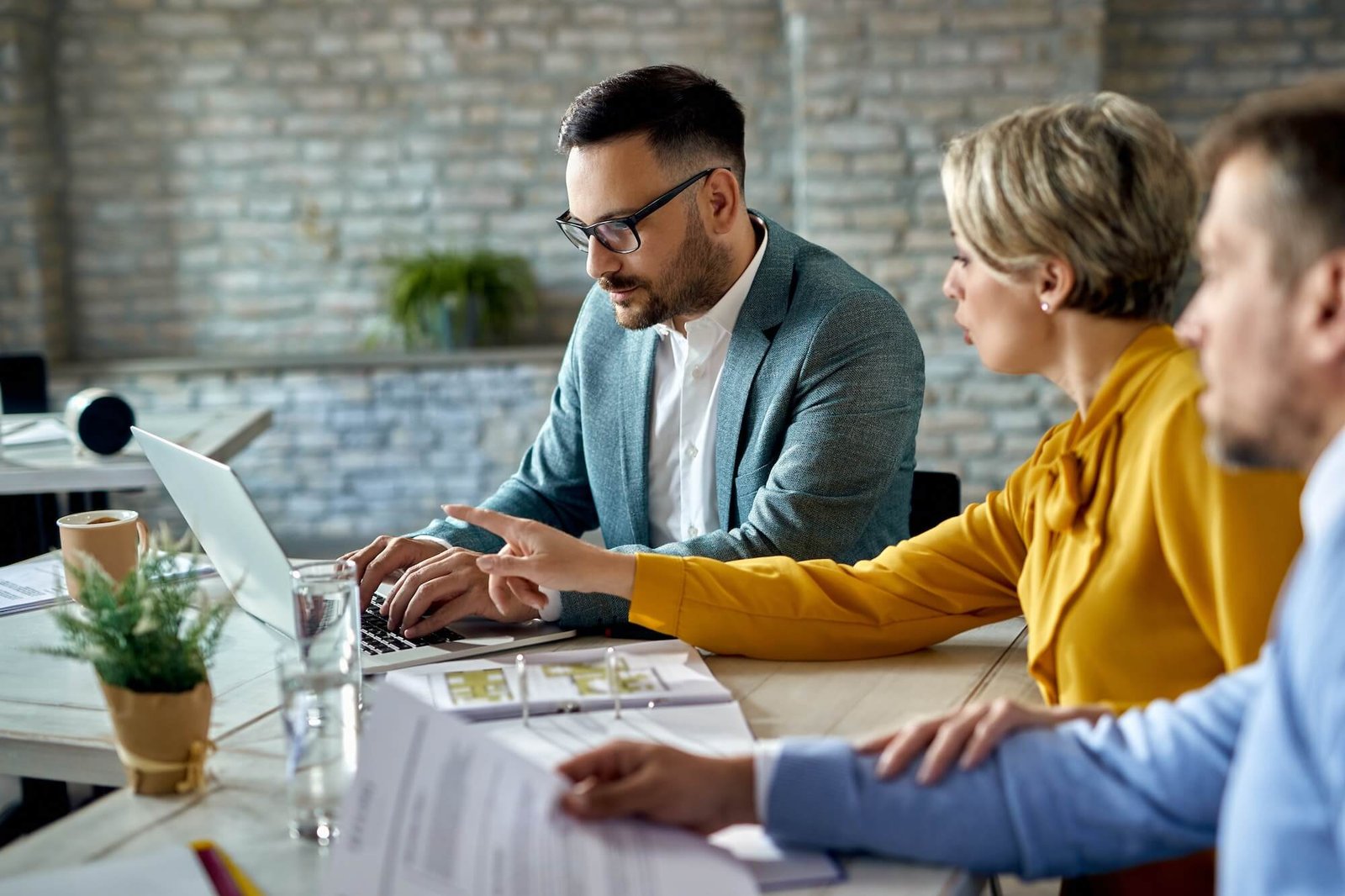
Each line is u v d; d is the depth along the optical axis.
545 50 4.83
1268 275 0.71
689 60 4.81
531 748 1.07
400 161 4.91
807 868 0.89
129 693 1.01
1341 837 0.62
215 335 5.02
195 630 1.05
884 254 4.58
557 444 2.01
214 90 4.86
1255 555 0.98
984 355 1.17
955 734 0.93
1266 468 0.75
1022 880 0.91
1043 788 0.89
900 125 4.50
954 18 4.41
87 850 0.95
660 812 0.89
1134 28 4.71
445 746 0.86
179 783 1.04
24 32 4.64
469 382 4.75
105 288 4.98
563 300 4.99
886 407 1.70
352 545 4.77
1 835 1.76
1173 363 1.08
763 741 1.11
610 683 1.16
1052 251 1.08
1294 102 0.72
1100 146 1.05
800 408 1.71
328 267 4.97
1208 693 0.90
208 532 1.45
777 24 4.76
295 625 1.05
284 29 4.83
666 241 1.69
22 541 2.82
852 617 1.33
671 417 1.87
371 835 0.84
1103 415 1.11
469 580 1.43
